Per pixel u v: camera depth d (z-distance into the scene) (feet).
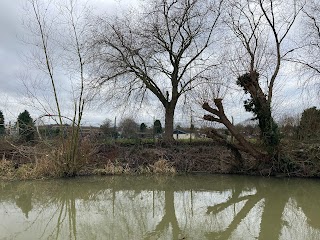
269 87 58.75
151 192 47.01
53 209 36.70
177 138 82.89
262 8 58.03
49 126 57.82
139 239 26.00
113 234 27.37
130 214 34.55
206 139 76.38
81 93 53.72
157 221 31.78
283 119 65.05
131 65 77.05
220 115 58.70
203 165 64.39
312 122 59.21
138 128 82.28
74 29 62.90
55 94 53.31
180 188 49.75
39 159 55.67
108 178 56.85
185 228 29.25
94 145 63.52
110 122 77.71
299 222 30.99
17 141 62.64
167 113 82.07
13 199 41.39
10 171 54.13
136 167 63.05
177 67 80.53
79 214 34.50
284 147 57.82
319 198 42.06
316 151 56.18
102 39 72.84
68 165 54.85
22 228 29.22
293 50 59.57
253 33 59.16
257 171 60.08
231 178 57.82
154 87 81.71
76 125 54.08
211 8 77.66
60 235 27.17
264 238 26.03
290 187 49.47
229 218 32.89
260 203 39.60
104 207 37.91
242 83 58.13
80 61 55.62
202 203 40.06
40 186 49.21
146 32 76.23
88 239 26.09
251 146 58.59
